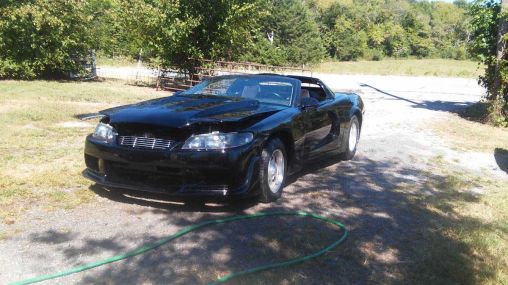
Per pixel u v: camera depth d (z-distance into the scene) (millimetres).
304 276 3467
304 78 6641
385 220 4773
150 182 4609
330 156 6699
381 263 3775
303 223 4543
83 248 3732
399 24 83812
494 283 3547
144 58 17844
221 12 16375
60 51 16812
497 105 11922
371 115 12586
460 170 7207
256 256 3754
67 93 13203
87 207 4645
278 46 53000
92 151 4812
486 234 4484
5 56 16141
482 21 12492
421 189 5988
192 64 17000
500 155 8406
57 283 3178
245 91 5918
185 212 4645
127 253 3652
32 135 7742
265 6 18438
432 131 10523
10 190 4969
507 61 11633
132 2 16125
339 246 4043
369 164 7219
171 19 15797
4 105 10469
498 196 5824
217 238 4074
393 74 35500
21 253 3592
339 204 5211
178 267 3498
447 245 4191
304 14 57375
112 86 16547
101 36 18516
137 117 4637
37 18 15477
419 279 3541
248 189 4551
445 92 20578
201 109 4809
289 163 5438
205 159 4348
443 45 84188
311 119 5766
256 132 4641
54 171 5730
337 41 68062
